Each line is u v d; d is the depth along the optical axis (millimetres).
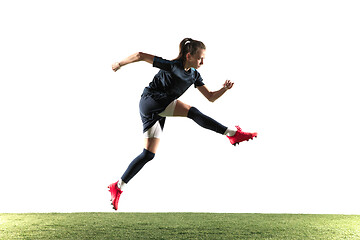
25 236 3268
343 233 3471
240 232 3463
